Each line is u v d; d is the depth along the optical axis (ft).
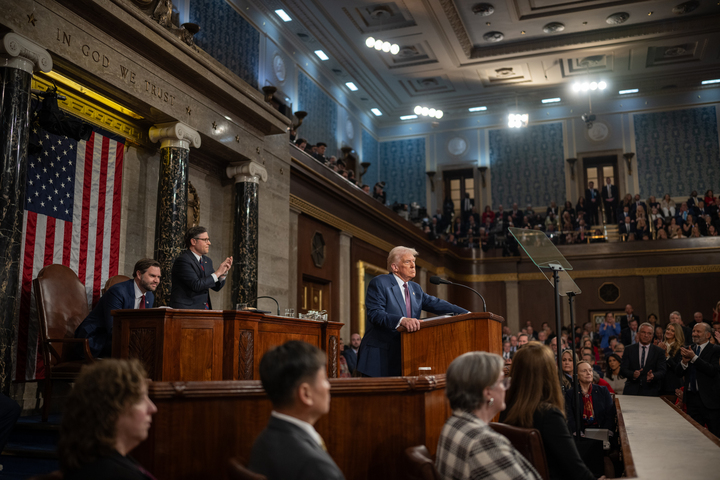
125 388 6.51
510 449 8.05
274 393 6.95
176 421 8.52
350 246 45.73
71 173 22.81
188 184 26.91
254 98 30.27
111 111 24.50
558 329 16.76
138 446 8.39
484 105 70.69
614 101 68.33
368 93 65.72
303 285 39.04
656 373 22.54
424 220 62.80
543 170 69.41
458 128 72.18
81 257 23.00
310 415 7.00
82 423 6.36
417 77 64.18
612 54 59.41
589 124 62.28
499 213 68.13
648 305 61.87
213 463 8.68
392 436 9.62
